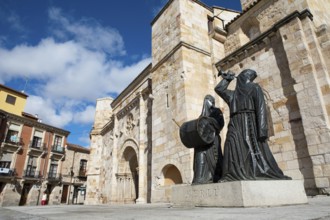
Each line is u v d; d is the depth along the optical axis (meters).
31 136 34.28
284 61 9.71
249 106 5.36
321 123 7.68
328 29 8.97
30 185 32.81
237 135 5.24
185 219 2.68
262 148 5.10
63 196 38.66
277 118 9.42
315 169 7.55
